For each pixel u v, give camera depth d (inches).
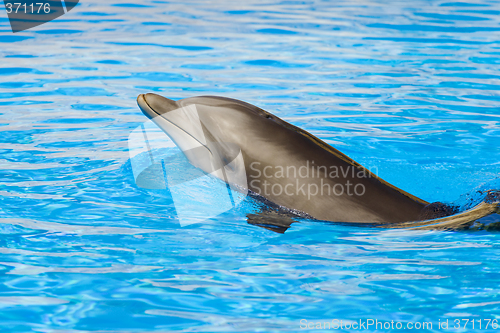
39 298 225.0
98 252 264.8
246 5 1146.0
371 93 616.7
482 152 435.8
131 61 741.3
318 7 1134.4
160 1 1160.8
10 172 370.0
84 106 549.0
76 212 310.2
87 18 997.2
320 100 589.3
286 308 222.1
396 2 1183.6
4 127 475.5
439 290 235.5
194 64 733.9
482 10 1094.4
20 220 296.7
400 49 818.8
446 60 758.5
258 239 287.3
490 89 629.0
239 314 217.3
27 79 645.3
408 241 285.7
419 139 467.8
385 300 228.2
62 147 426.9
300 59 764.6
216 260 262.1
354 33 917.2
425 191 356.2
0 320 210.2
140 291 231.8
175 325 209.8
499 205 316.5
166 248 272.4
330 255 269.9
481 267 255.4
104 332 205.0
